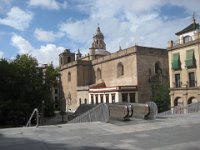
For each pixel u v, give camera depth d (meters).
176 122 16.27
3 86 47.53
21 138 11.61
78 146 10.26
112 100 59.50
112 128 13.99
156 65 60.75
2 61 49.75
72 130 13.41
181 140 11.20
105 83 71.00
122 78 63.97
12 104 46.00
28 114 47.44
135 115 17.98
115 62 66.75
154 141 11.05
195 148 9.92
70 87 81.44
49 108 64.75
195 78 44.09
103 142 10.90
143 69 59.19
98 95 65.31
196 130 13.38
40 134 12.45
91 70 78.69
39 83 51.41
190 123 15.85
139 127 14.35
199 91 42.50
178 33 49.16
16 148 10.00
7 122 46.12
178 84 47.59
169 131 13.17
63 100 86.19
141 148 9.95
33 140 11.23
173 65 47.56
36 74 52.53
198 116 20.61
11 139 11.43
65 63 91.44
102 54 91.50
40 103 50.81
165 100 53.75
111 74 68.56
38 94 50.31
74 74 78.88
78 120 22.17
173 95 47.88
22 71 50.00
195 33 44.16
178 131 13.16
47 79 53.88
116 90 57.81
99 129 13.68
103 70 72.44
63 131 13.15
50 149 9.85
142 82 58.78
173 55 48.19
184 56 46.09
